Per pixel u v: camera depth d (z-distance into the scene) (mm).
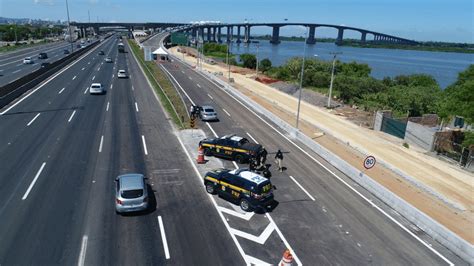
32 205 19484
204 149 29250
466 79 45125
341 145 35375
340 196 23188
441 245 18375
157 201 20844
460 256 17406
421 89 64000
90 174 23766
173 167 25938
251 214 20078
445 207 22891
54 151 27359
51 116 36875
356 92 66125
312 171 27312
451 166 32719
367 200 22875
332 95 68000
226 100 53188
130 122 36625
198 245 16906
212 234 17859
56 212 18938
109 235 17266
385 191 22641
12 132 31203
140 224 18359
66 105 41844
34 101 42875
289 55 182375
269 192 20547
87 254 15812
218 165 26984
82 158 26359
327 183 25172
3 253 15547
